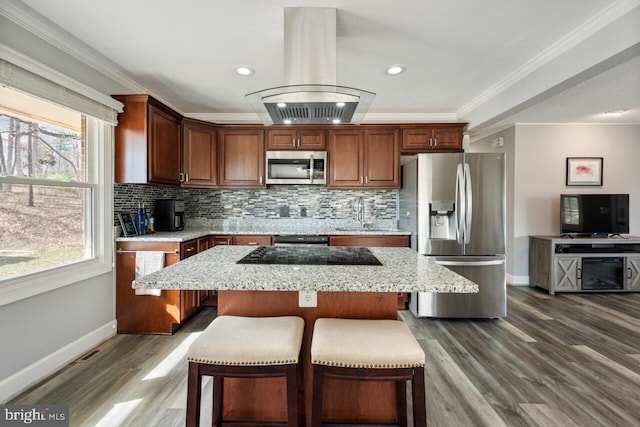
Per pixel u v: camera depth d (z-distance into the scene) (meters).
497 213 3.03
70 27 1.95
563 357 2.29
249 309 1.52
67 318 2.16
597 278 3.85
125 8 1.76
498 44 2.16
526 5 1.73
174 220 3.29
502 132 4.45
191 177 3.34
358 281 1.24
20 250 1.89
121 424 1.56
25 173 1.92
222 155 3.58
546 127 4.16
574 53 2.06
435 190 3.06
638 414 1.67
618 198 3.95
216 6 1.74
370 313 1.50
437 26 1.94
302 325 1.39
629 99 3.17
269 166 3.58
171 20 1.88
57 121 2.14
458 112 3.71
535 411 1.69
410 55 2.32
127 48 2.22
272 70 2.57
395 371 1.14
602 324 2.91
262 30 1.99
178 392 1.83
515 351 2.38
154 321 2.65
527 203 4.20
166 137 2.96
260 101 1.77
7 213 1.82
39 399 1.76
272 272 1.38
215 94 3.12
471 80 2.77
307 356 1.50
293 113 1.97
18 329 1.82
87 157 2.40
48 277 2.00
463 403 1.76
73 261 2.28
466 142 3.62
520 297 3.72
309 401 1.50
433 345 2.49
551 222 4.19
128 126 2.63
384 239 3.35
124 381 1.94
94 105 2.32
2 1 1.68
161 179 2.87
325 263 1.58
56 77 1.97
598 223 3.96
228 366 1.17
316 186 3.92
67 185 2.20
